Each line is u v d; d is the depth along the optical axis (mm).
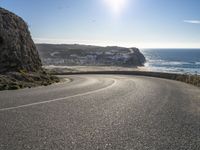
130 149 5180
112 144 5445
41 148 5035
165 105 10844
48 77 29172
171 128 6984
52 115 7996
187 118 8352
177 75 35781
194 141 5859
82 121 7391
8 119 7270
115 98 12469
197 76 28031
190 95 15258
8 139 5516
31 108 8984
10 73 23266
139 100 12039
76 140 5621
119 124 7207
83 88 17359
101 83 23328
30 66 30047
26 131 6156
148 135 6227
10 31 29328
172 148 5328
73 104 10211
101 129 6609
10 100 10742
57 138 5703
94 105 10172
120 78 34188
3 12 31484
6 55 25875
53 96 12344
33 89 16266
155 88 18781
